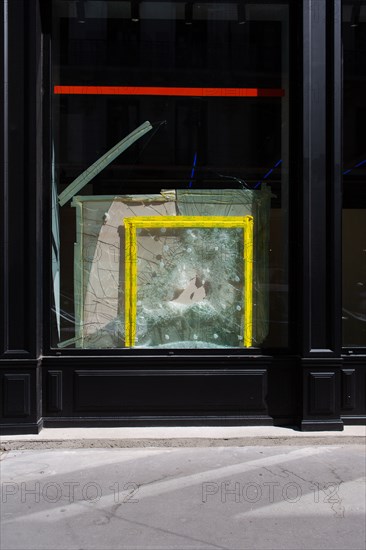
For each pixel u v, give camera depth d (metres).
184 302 6.73
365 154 6.76
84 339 6.66
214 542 4.03
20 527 4.25
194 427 6.48
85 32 6.71
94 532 4.18
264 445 6.16
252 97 6.77
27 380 6.29
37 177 6.37
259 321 6.72
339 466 5.51
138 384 6.50
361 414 6.60
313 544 4.01
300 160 6.55
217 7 6.74
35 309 6.30
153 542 4.03
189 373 6.53
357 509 4.56
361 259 6.75
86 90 6.70
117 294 6.71
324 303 6.47
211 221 6.73
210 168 6.74
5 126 6.28
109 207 6.71
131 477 5.22
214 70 6.77
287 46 6.74
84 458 5.74
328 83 6.48
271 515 4.45
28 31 6.29
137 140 6.73
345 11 6.73
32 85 6.30
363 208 6.73
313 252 6.48
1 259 6.27
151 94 6.74
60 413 6.48
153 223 6.73
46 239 6.54
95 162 6.70
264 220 6.74
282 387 6.57
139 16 6.74
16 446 6.02
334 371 6.43
